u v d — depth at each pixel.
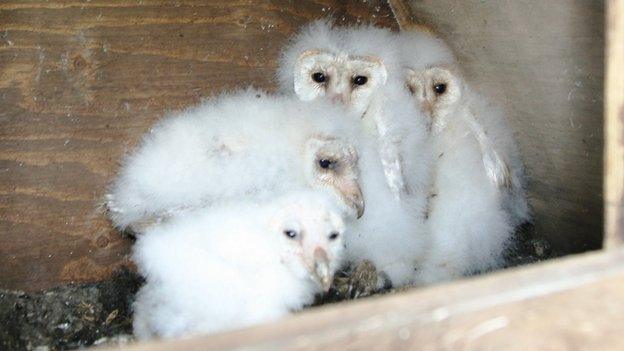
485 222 0.77
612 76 0.49
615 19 0.49
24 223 0.70
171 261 0.63
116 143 0.73
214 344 0.34
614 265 0.41
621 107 0.49
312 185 0.73
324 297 0.70
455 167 0.80
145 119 0.74
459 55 0.81
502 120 0.79
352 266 0.74
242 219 0.65
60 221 0.71
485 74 0.79
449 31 0.80
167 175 0.71
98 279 0.72
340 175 0.73
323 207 0.65
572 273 0.41
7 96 0.69
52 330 0.68
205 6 0.76
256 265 0.63
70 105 0.71
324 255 0.63
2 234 0.70
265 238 0.64
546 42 0.68
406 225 0.75
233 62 0.77
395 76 0.80
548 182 0.78
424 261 0.76
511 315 0.37
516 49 0.72
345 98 0.79
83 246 0.72
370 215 0.75
